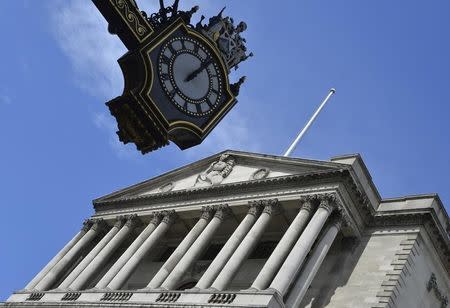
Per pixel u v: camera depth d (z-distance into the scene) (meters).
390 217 49.12
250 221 51.28
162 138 7.95
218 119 8.55
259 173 55.41
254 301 41.16
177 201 59.88
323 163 50.72
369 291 44.38
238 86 8.81
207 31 8.41
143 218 62.62
